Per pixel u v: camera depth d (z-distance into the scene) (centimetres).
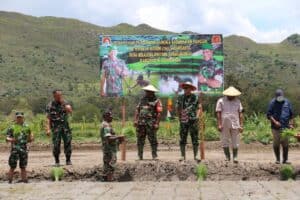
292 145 2425
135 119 1595
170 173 1494
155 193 1216
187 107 1562
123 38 1686
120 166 1507
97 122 3566
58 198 1163
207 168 1505
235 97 1572
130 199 1139
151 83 1680
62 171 1509
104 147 1479
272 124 1552
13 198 1173
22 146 1448
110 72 1691
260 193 1196
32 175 1501
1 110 6762
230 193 1199
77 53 19925
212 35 1661
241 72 16488
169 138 2758
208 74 1662
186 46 1670
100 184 1382
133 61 1684
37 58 18300
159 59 1677
